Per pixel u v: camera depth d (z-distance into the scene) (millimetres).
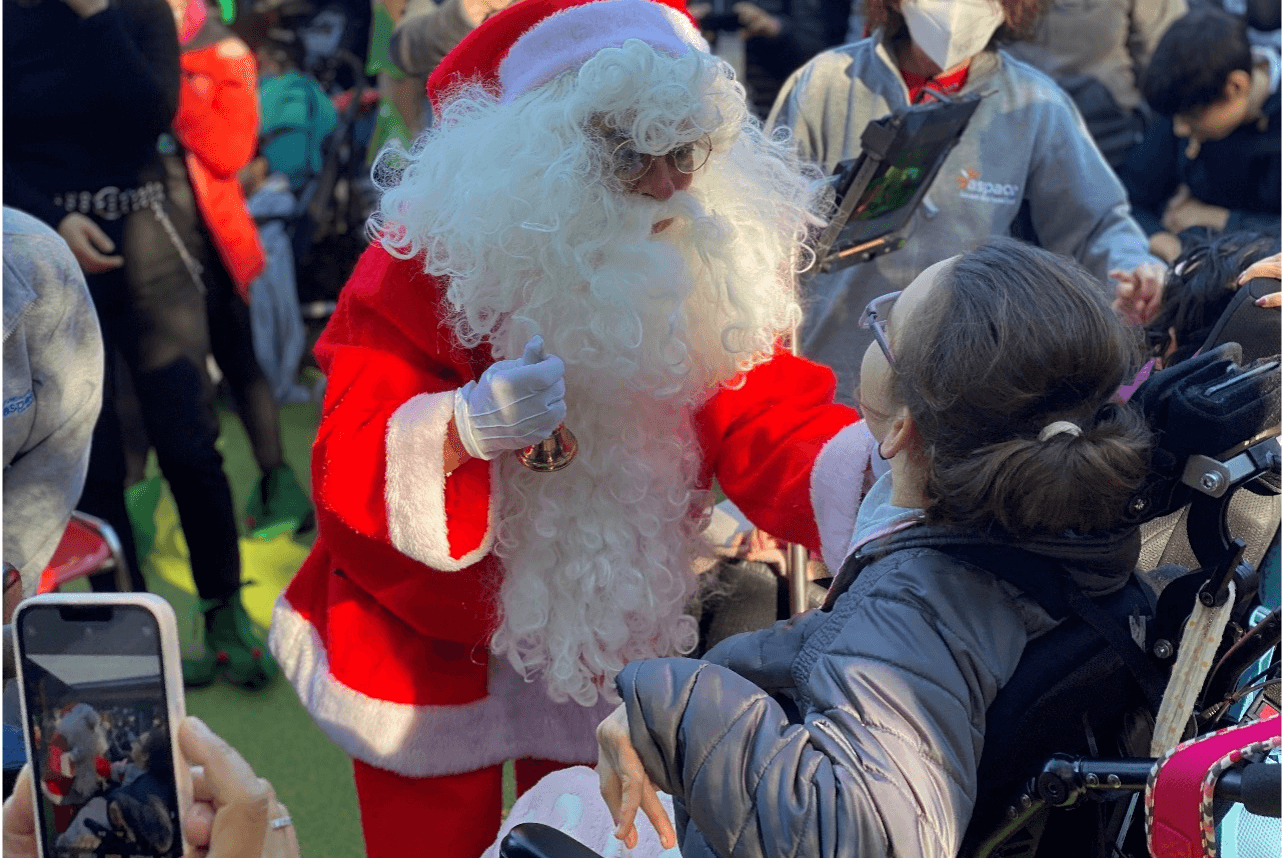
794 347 1688
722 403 1578
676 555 1519
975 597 923
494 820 1607
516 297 1373
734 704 912
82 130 2391
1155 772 871
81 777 896
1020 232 2404
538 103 1367
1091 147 2316
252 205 4184
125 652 886
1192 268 1596
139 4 2477
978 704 903
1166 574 1083
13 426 1605
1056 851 973
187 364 2498
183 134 2682
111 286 2439
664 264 1342
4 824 925
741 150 1496
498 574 1476
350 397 1398
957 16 2068
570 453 1409
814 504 1481
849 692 894
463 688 1527
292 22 4969
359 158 4355
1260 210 2893
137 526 2975
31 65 2357
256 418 3211
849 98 2254
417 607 1471
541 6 1425
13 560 1669
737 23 4141
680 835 999
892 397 1004
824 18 4164
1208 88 2797
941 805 865
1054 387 882
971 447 912
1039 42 3350
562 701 1481
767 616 1677
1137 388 1012
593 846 1228
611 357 1352
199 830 895
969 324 896
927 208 2229
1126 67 3355
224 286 2930
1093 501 879
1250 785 823
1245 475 919
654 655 1513
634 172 1351
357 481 1379
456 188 1355
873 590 950
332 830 2191
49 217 2402
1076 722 930
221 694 2637
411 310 1413
